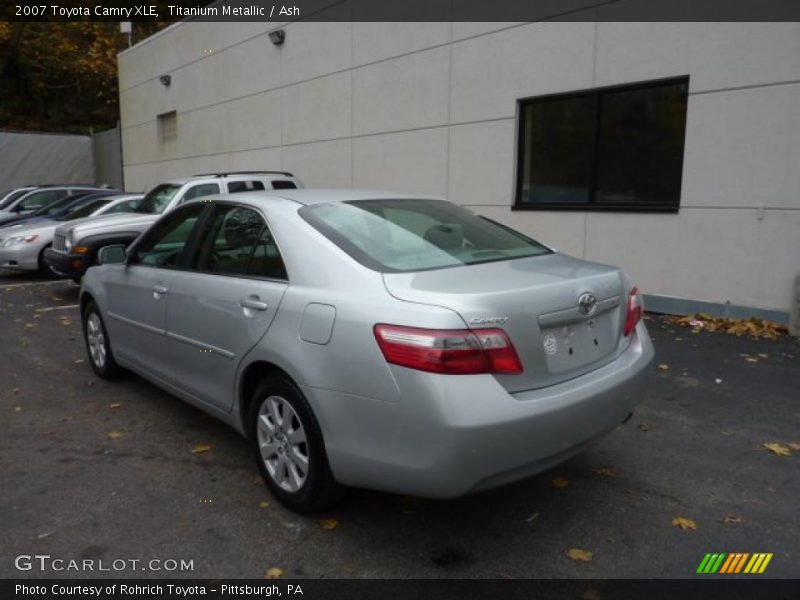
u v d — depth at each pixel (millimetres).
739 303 7590
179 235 4625
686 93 7867
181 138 18250
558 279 3266
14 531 3369
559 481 3889
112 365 5641
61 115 32938
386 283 3129
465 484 2826
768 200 7242
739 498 3676
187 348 4250
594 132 8789
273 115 14359
